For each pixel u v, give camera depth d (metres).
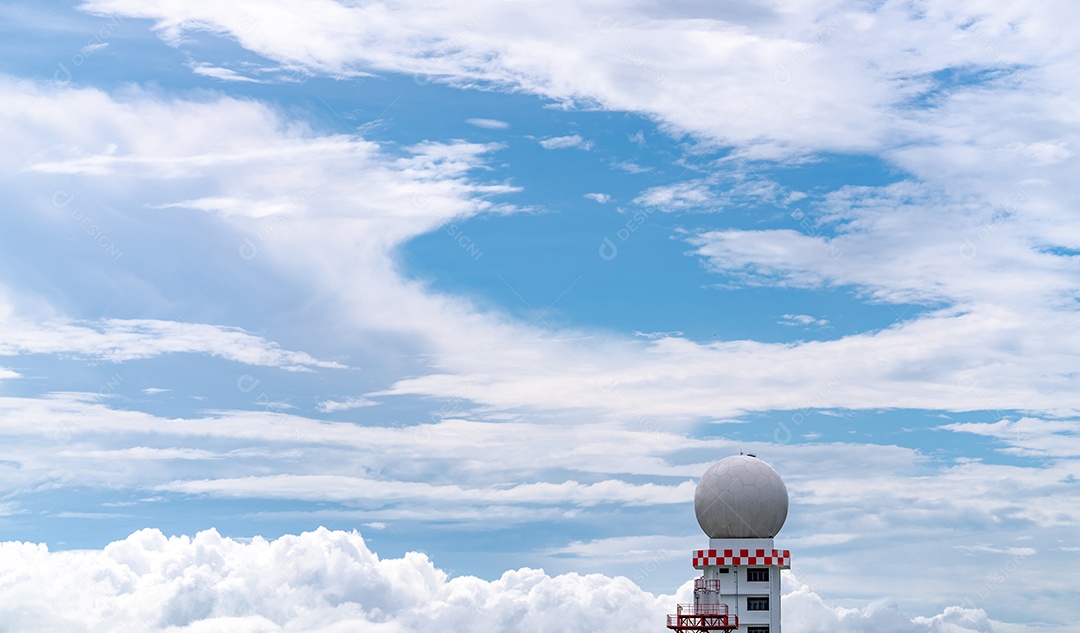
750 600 79.12
